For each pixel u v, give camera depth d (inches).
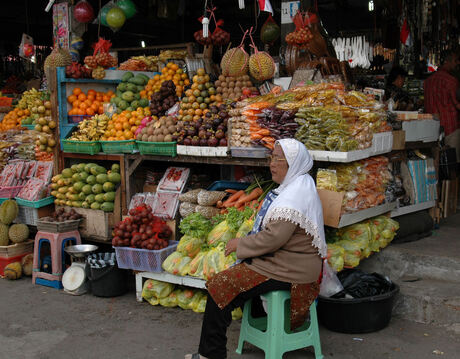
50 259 187.5
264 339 116.9
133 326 144.9
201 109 180.9
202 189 173.9
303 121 137.6
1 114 295.0
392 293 132.3
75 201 191.5
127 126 188.9
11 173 214.2
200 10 411.5
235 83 187.5
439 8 293.1
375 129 149.6
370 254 162.9
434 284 147.6
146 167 197.9
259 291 112.3
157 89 213.3
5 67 465.1
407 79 290.8
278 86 173.3
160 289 157.8
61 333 141.1
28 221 201.9
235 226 147.9
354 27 338.6
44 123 201.5
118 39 464.1
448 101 226.4
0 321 150.5
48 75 199.8
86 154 198.2
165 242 160.1
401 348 125.2
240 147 149.6
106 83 221.5
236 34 437.4
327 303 133.6
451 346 125.4
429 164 191.3
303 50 198.1
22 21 443.5
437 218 194.5
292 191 111.0
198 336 137.3
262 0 156.5
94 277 167.5
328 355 122.8
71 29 265.3
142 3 310.2
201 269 149.3
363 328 132.6
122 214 184.7
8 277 189.6
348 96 144.4
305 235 112.0
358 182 148.3
